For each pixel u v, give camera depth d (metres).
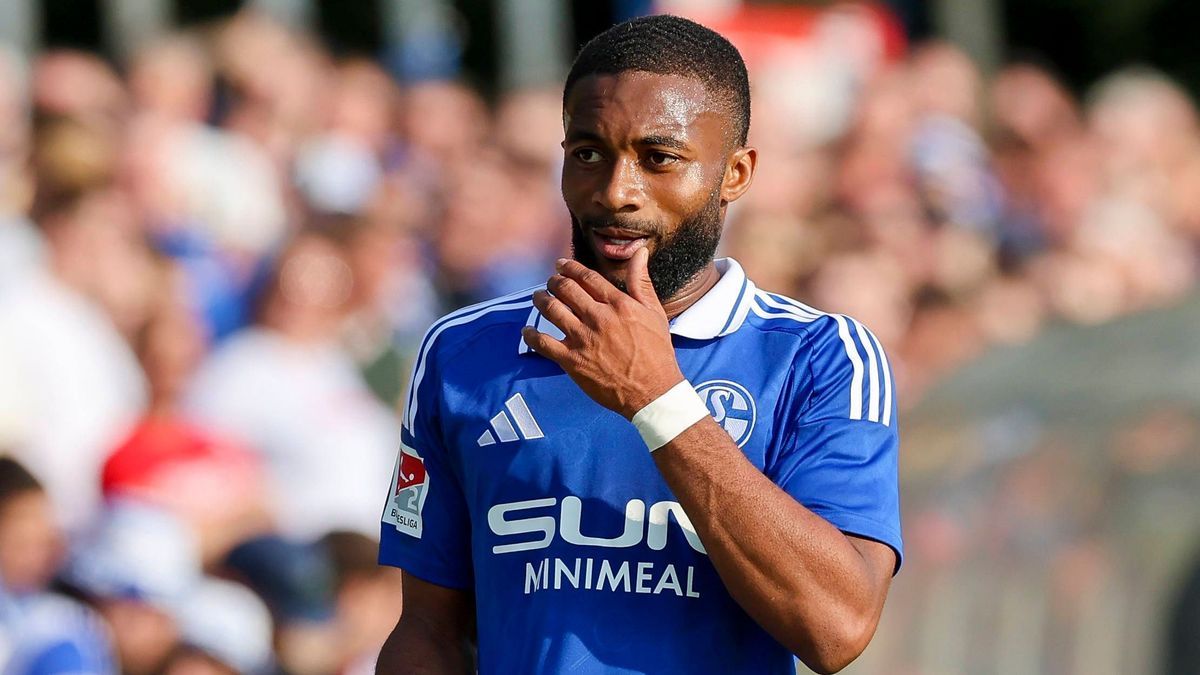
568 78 9.45
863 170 31.91
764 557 8.70
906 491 18.80
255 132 28.84
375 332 24.59
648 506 9.40
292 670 19.41
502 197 29.55
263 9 33.47
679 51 9.28
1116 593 17.27
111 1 36.00
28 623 18.64
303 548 19.84
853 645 8.82
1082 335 20.77
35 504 18.88
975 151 34.97
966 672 17.20
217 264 26.48
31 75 27.05
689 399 8.86
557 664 9.30
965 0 43.81
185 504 20.30
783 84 33.88
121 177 25.67
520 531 9.54
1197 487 17.73
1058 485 18.16
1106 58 48.50
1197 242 37.31
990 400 19.80
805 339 9.72
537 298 9.08
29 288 22.09
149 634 19.22
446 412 9.91
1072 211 34.44
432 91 31.83
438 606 10.20
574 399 9.63
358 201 28.14
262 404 22.58
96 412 22.22
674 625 9.32
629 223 9.20
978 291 29.27
